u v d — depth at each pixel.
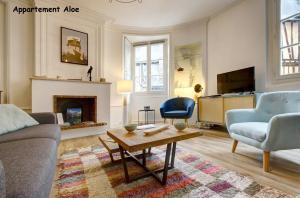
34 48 3.19
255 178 1.46
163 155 2.04
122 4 3.52
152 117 4.78
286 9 2.65
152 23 4.43
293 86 2.49
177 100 4.06
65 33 3.52
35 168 0.67
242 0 3.33
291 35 2.58
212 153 2.12
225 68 3.72
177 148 2.34
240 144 2.50
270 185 1.35
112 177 1.50
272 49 2.82
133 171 1.62
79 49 3.71
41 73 3.20
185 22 4.39
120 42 4.55
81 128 3.26
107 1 3.40
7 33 3.01
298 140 1.59
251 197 1.19
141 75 4.95
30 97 3.04
